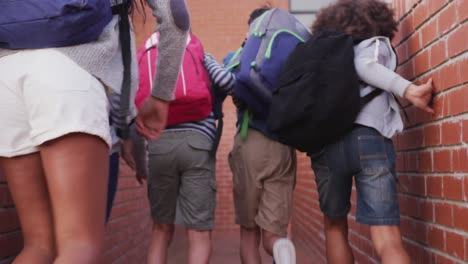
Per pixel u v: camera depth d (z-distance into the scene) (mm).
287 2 7828
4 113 1121
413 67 2324
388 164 2084
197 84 2629
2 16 1125
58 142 1071
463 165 1784
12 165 1157
